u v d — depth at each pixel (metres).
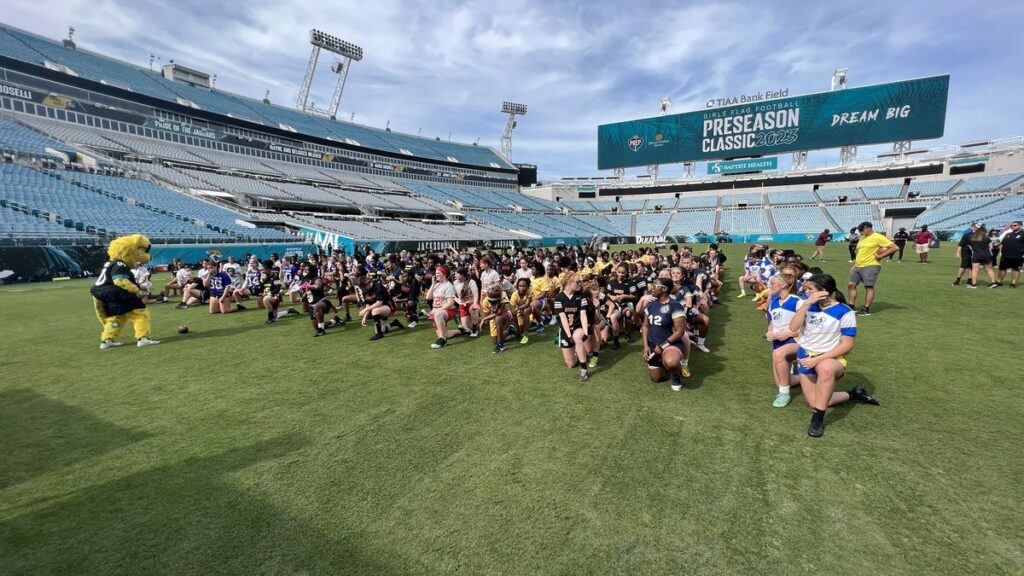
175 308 13.27
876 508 3.16
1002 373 5.76
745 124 47.09
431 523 3.13
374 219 45.12
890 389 5.33
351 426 4.74
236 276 13.18
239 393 5.80
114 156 33.94
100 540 3.01
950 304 10.31
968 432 4.23
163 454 4.18
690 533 2.96
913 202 45.19
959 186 45.06
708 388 5.68
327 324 10.23
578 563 2.73
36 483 3.71
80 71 37.50
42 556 2.87
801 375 4.59
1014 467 3.61
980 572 2.56
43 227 21.39
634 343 8.29
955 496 3.26
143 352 8.01
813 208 50.62
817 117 43.81
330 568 2.73
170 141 40.47
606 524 3.07
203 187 35.75
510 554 2.82
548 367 6.84
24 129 30.61
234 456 4.12
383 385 6.06
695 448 4.10
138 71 43.75
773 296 5.20
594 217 66.31
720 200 59.56
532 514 3.20
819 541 2.85
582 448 4.15
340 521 3.17
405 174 62.88
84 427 4.80
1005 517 3.02
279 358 7.53
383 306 9.06
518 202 68.19
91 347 8.41
